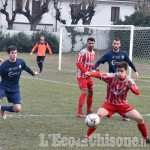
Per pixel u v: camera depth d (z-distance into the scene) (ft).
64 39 127.44
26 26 173.99
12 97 29.35
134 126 30.89
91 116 24.06
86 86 34.81
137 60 97.50
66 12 171.73
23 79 64.95
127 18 136.26
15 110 29.40
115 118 34.24
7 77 28.53
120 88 24.58
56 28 163.53
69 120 32.50
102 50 122.93
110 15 180.65
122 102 25.17
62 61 110.93
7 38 143.84
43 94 47.85
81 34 125.90
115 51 35.73
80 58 34.88
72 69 90.27
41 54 74.49
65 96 46.85
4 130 28.07
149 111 37.96
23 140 25.29
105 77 24.70
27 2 156.25
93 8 160.25
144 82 67.67
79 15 161.58
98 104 41.68
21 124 30.27
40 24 173.27
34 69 86.22
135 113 24.70
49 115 34.45
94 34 126.52
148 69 89.71
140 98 47.24
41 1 157.99
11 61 28.12
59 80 65.05
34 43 145.69
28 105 39.40
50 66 96.63
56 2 160.35
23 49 145.89
